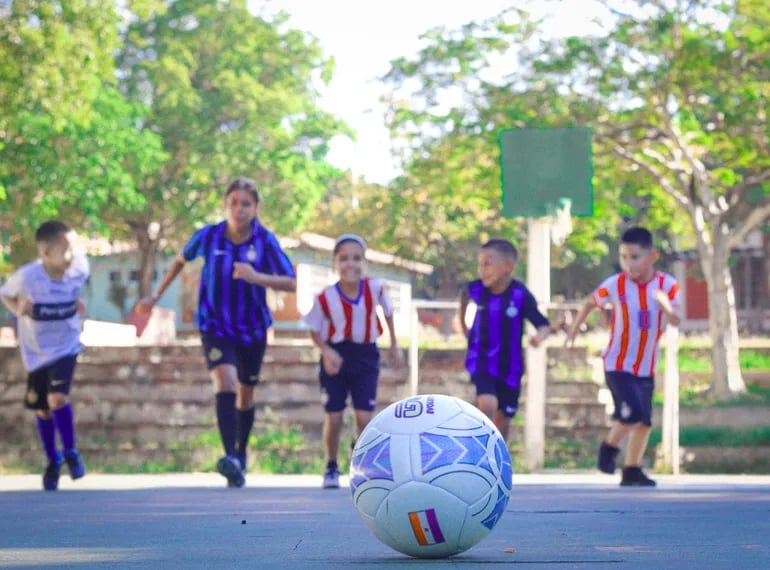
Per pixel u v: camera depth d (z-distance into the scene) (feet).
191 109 144.77
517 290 32.65
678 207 98.27
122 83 145.59
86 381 55.67
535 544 15.66
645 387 35.40
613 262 196.13
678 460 48.62
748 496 29.50
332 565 13.08
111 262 162.40
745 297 182.29
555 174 48.52
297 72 154.92
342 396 33.09
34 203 114.42
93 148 120.67
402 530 13.25
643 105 84.12
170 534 18.21
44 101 77.05
